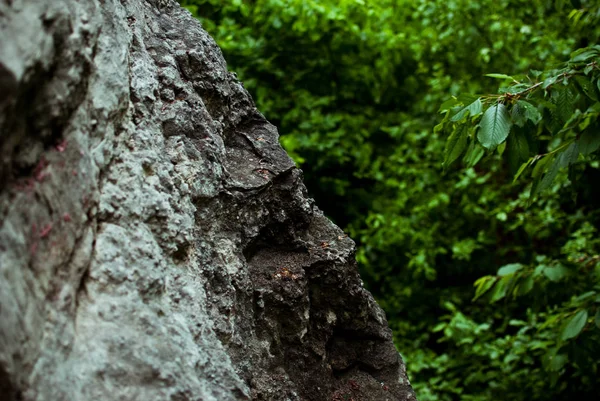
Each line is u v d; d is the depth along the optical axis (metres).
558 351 2.24
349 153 3.61
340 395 1.49
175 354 1.23
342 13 3.42
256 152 1.52
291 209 1.50
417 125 3.80
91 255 1.21
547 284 2.29
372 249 3.73
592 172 2.30
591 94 1.75
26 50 0.98
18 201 1.02
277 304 1.44
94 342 1.18
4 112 0.96
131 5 1.42
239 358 1.36
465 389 3.23
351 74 3.69
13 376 0.95
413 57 3.87
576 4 2.21
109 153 1.26
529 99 1.75
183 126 1.41
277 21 3.28
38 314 1.03
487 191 3.64
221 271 1.38
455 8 3.58
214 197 1.41
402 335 3.53
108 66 1.26
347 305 1.51
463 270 3.76
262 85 3.39
